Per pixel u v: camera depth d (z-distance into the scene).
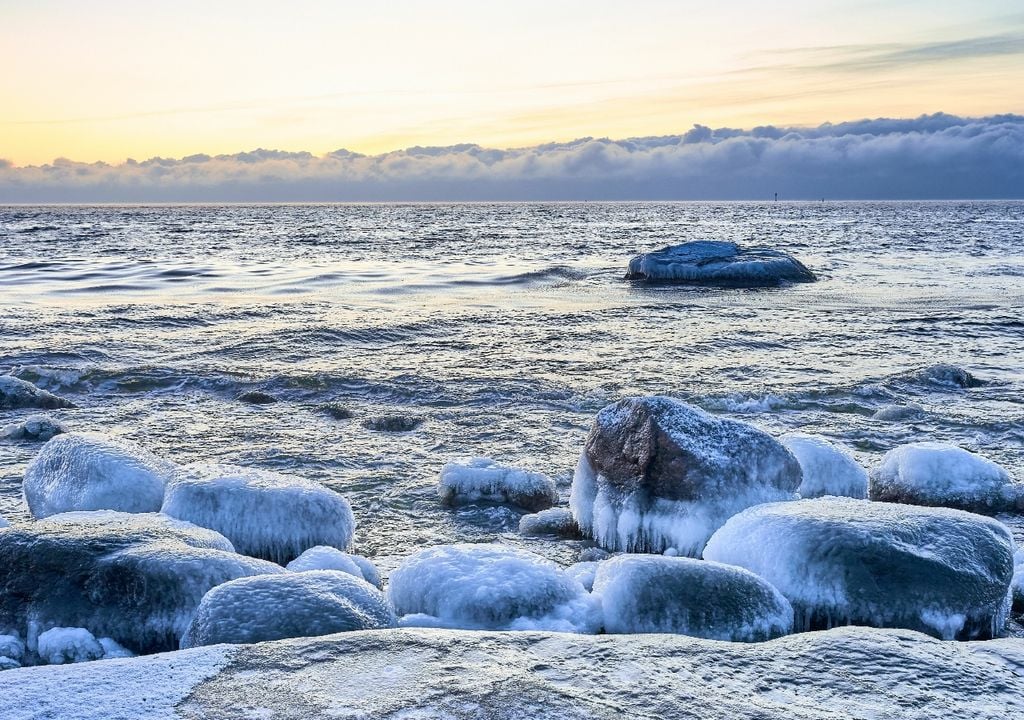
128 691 3.14
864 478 8.14
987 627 5.14
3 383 12.41
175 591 4.87
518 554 5.21
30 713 2.99
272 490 6.79
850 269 35.00
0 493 8.62
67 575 4.96
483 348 16.95
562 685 3.22
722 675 3.39
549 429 11.23
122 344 16.98
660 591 4.73
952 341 17.92
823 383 13.72
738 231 73.81
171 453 10.10
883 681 3.38
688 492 6.82
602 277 31.95
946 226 83.62
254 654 3.46
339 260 39.84
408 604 4.93
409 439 10.73
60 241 55.03
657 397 7.39
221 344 17.11
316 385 13.39
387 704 3.04
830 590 5.06
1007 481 8.23
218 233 70.69
